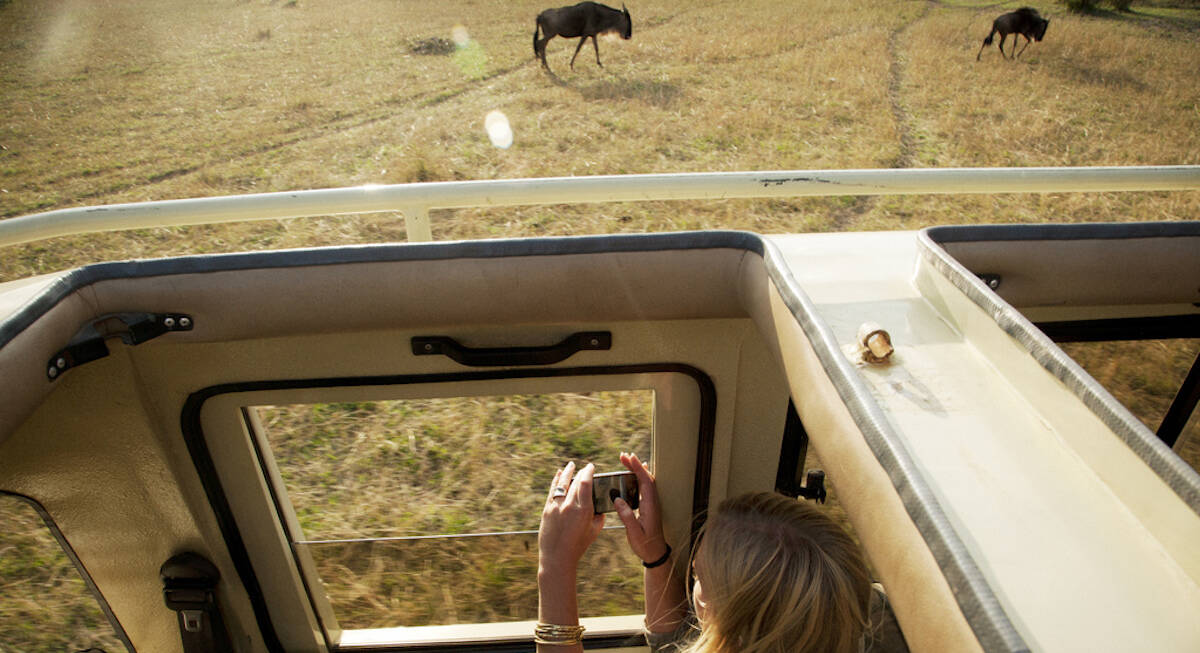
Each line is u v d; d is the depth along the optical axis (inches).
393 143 295.6
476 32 535.8
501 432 58.4
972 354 39.5
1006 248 48.8
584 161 261.9
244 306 48.9
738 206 211.0
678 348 55.4
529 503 61.7
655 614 54.9
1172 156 269.3
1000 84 366.3
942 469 30.8
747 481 63.7
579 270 49.2
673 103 332.5
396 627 71.0
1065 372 31.7
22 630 62.9
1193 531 24.9
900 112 320.2
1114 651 23.8
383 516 62.1
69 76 447.5
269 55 485.1
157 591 64.1
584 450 60.4
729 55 424.5
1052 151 274.7
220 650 65.3
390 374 55.6
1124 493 28.6
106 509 57.2
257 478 59.4
